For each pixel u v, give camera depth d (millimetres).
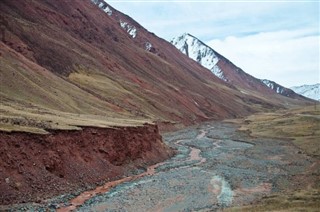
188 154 78438
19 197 37438
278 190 45781
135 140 65250
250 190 46469
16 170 39812
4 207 34938
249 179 52844
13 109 57000
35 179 40969
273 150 81250
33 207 36062
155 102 149375
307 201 35625
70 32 170875
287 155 74062
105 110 101562
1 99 65125
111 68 162500
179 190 46375
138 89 155625
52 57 125438
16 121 47031
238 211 33344
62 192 42188
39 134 45281
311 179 50875
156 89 177875
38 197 39000
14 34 117500
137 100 137000
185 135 115750
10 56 92312
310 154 73438
